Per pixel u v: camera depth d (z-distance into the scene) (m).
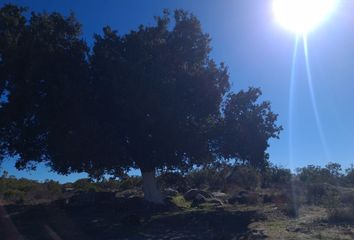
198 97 26.31
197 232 19.86
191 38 27.16
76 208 28.09
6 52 25.02
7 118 25.42
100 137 23.36
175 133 25.27
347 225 20.06
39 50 24.83
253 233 18.73
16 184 52.16
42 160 27.03
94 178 29.52
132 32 26.48
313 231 18.64
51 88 24.70
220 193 38.31
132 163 27.64
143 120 24.34
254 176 48.66
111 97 25.05
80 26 26.77
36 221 23.81
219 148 28.36
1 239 19.12
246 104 28.27
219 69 27.73
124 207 27.62
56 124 24.44
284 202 30.44
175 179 31.91
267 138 28.03
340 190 33.78
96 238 19.31
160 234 19.64
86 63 26.12
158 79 24.98
